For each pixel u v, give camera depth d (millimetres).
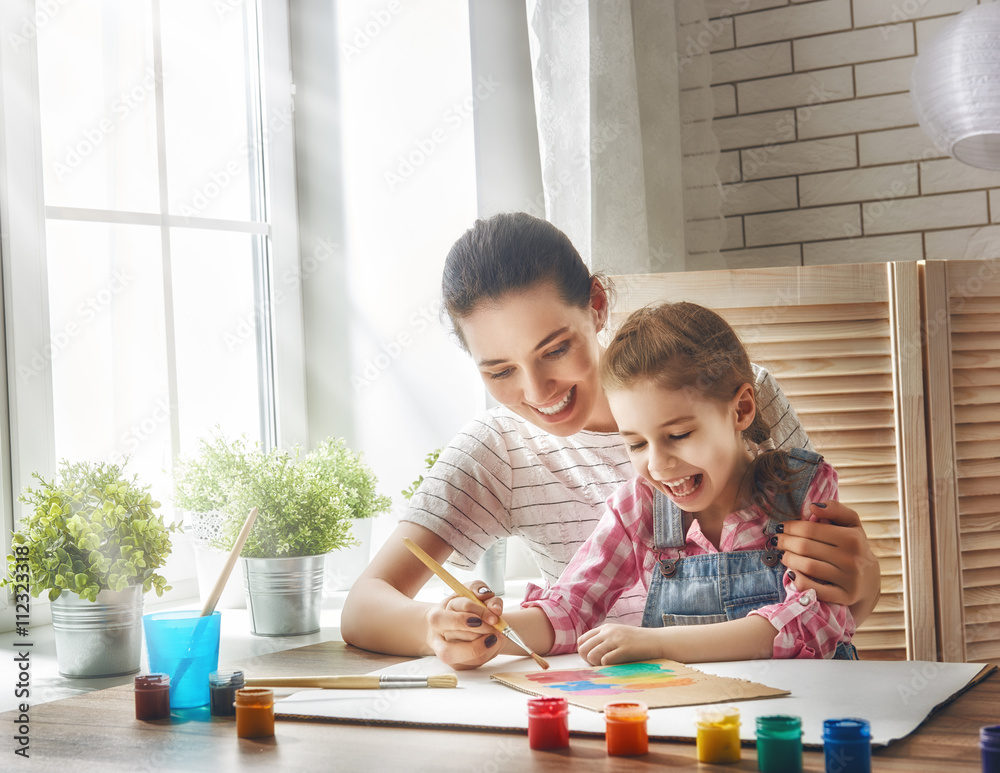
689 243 1980
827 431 1614
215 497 1478
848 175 2020
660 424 968
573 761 604
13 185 1440
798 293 1618
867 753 545
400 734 688
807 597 925
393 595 1074
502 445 1303
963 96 1398
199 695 814
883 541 1606
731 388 1012
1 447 1411
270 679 840
